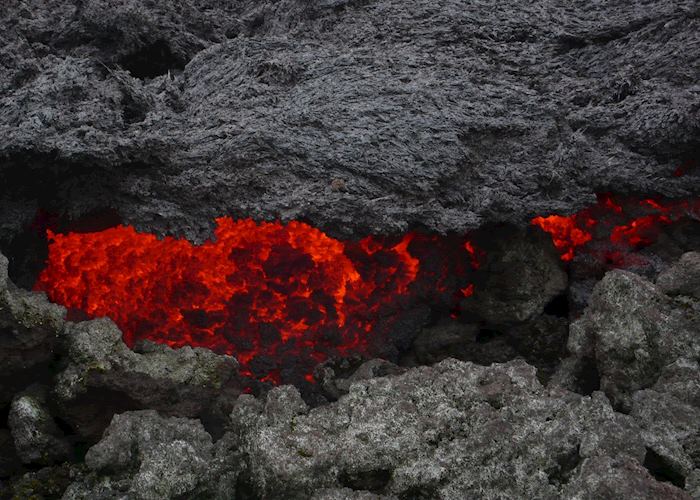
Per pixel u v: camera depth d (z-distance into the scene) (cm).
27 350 359
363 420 341
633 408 355
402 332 447
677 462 337
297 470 324
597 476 309
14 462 368
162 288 441
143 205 402
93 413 364
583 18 518
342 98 456
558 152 450
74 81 425
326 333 439
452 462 329
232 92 467
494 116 463
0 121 410
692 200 461
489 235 450
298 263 446
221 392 384
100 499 327
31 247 417
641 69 480
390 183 423
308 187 415
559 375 410
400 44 511
